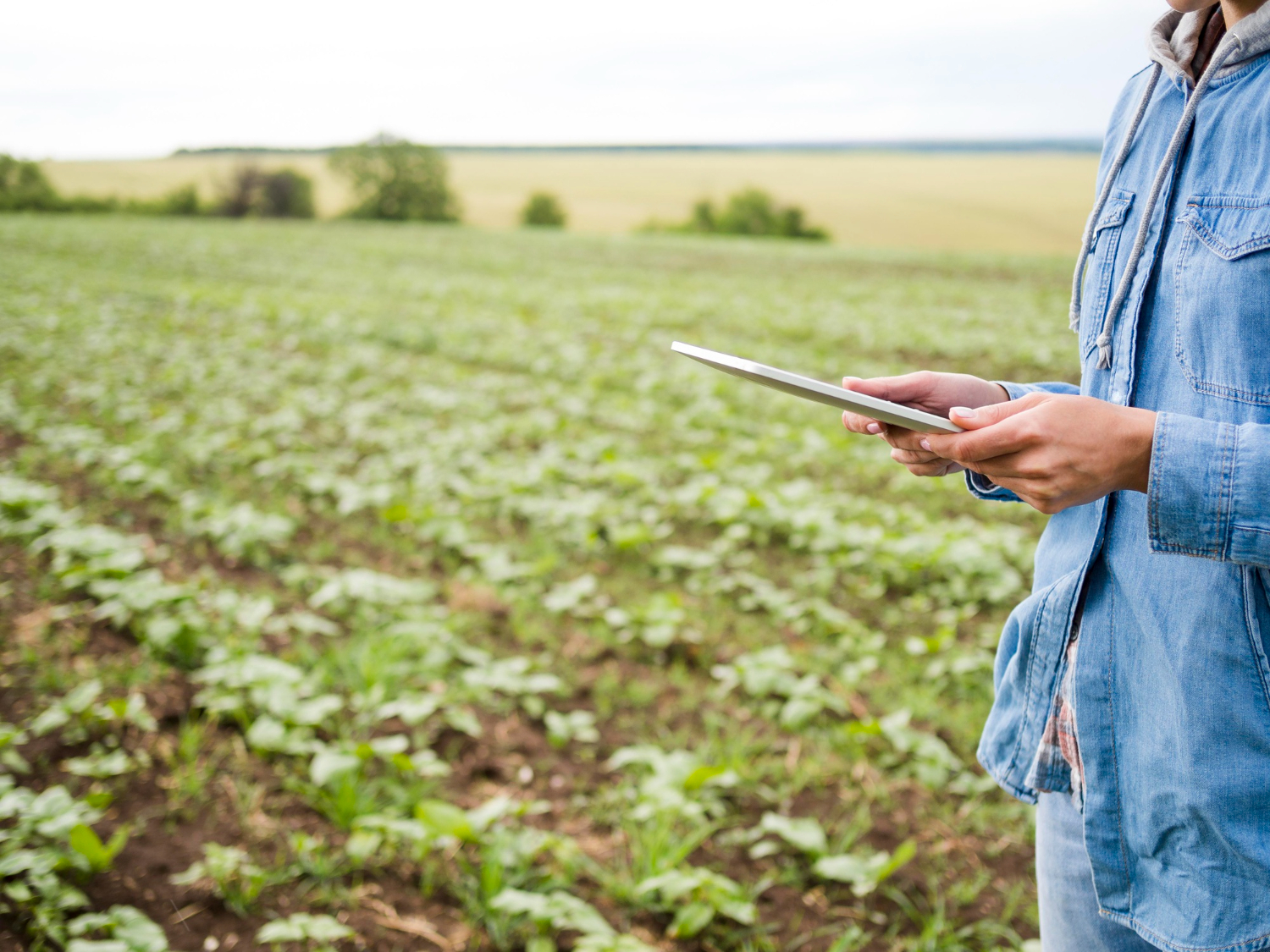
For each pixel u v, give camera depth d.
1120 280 1.23
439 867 2.78
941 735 3.70
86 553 4.38
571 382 10.37
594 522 5.86
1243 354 1.05
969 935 2.64
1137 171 1.26
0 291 14.63
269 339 12.15
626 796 3.19
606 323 14.77
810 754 3.55
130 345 10.88
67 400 8.31
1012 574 5.11
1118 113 1.36
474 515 6.01
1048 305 17.81
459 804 3.11
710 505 6.12
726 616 4.76
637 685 3.96
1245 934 1.10
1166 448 0.99
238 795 3.00
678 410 9.20
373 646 3.88
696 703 3.89
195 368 9.67
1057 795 1.40
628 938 2.38
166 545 5.12
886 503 6.71
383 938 2.50
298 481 6.31
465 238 34.06
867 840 3.05
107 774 2.99
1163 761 1.16
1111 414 1.03
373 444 7.57
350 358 10.85
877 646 4.33
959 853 3.02
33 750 3.07
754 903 2.75
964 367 11.95
